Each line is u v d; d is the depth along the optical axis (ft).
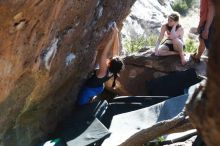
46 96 21.63
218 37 4.52
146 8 58.80
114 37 24.56
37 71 17.65
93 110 24.35
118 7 25.16
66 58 20.71
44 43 16.42
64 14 16.47
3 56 14.52
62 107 24.12
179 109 23.50
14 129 20.01
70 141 22.02
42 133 22.58
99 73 24.52
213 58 4.63
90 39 22.54
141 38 46.55
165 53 29.43
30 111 21.11
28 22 13.66
